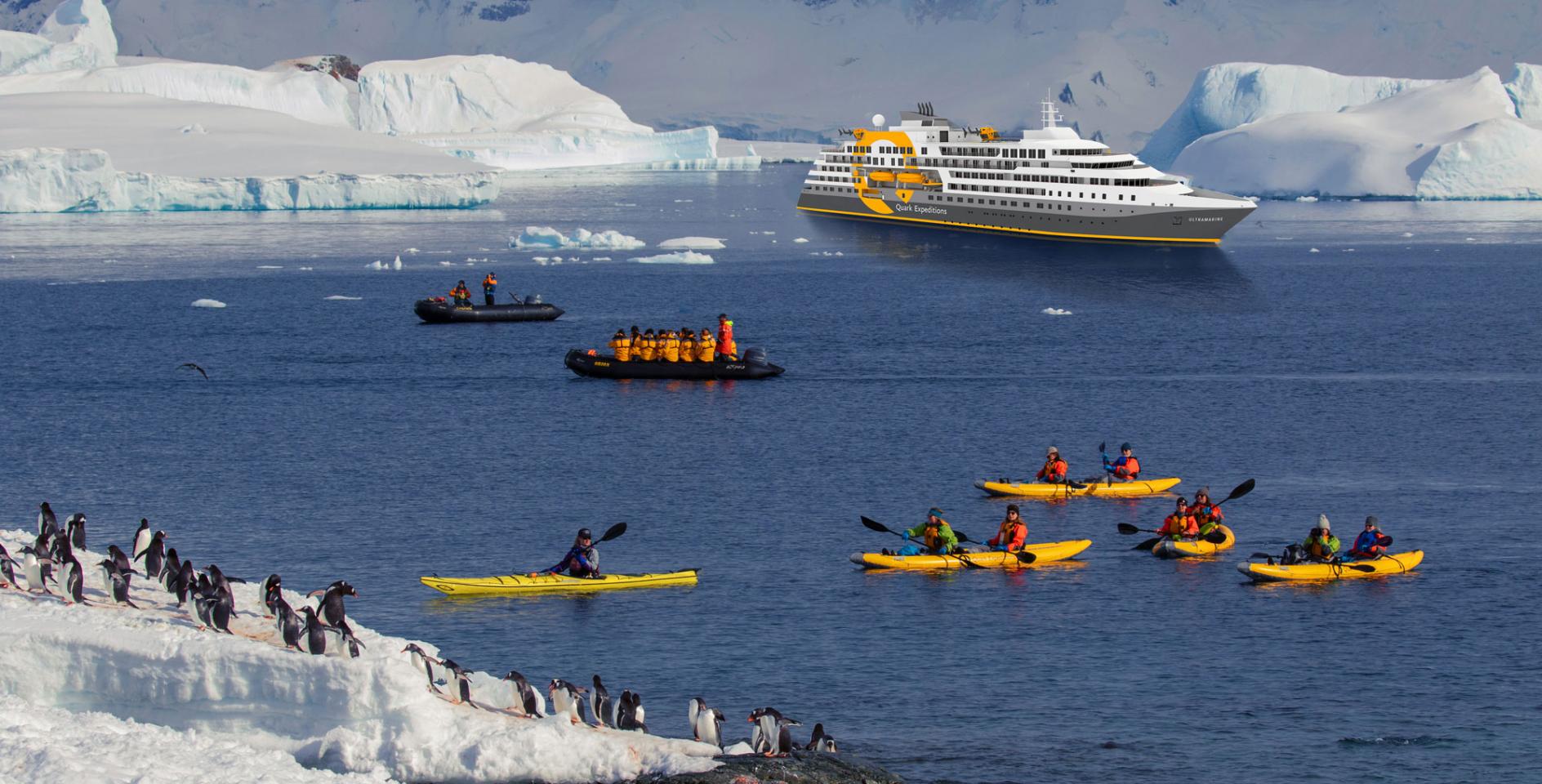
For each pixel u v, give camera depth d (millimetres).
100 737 50781
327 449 117312
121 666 54375
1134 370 159250
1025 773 56500
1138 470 103375
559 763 51812
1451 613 74375
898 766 56906
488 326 194250
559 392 143625
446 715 53281
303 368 160000
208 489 103500
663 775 51281
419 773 51562
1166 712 62281
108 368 160375
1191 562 83875
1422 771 56625
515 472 108688
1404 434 122062
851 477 106875
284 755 51125
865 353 171750
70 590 59469
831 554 85812
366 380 151625
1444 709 62500
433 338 182375
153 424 128625
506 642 70312
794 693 64188
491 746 51719
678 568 82688
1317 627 72562
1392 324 197000
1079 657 68688
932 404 137375
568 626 72500
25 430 125625
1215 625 72938
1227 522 93188
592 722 56062
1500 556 84188
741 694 64062
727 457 114000
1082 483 101375
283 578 80812
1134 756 57969
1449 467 109125
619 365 151000
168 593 62219
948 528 83875
